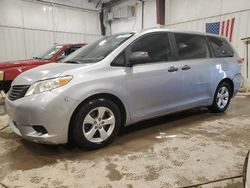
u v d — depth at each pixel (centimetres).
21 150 253
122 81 260
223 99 399
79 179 195
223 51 392
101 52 283
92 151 249
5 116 392
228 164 218
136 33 289
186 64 323
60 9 1008
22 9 892
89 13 1112
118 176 199
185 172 204
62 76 229
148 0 976
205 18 760
